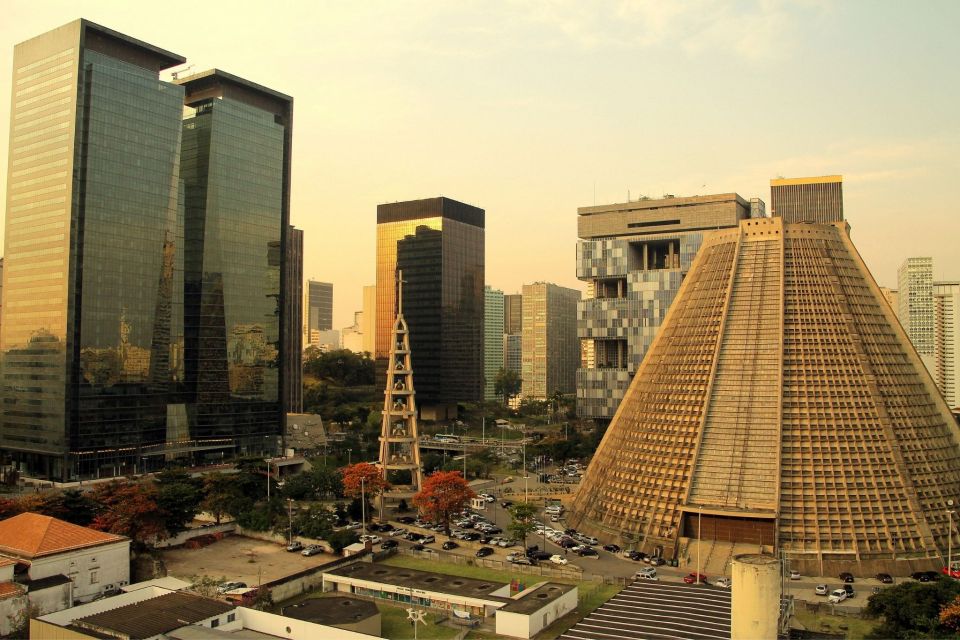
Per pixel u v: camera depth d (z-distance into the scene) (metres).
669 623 115.12
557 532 183.62
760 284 188.88
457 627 122.94
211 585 130.62
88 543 136.75
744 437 169.50
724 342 183.50
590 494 191.00
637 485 177.38
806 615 127.19
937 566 153.38
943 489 167.25
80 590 134.38
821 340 178.38
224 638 102.94
